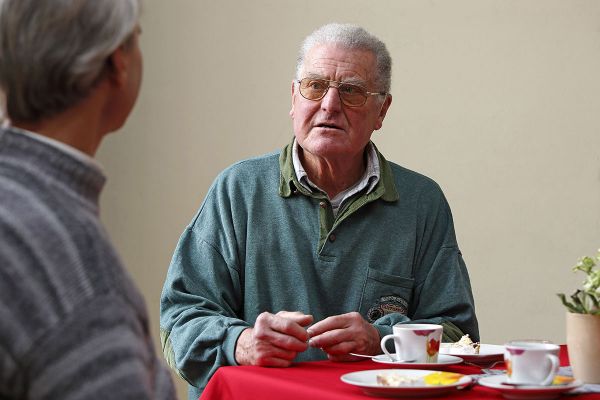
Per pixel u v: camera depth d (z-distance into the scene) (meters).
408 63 4.34
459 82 4.32
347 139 2.44
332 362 2.00
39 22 1.10
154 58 4.49
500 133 4.28
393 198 2.56
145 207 4.50
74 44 1.11
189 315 2.34
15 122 1.15
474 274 4.28
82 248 1.02
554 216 4.24
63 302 0.98
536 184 4.25
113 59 1.16
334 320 2.02
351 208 2.50
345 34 2.49
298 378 1.73
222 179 2.60
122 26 1.14
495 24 4.30
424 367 1.82
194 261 2.51
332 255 2.48
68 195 1.07
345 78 2.43
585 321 1.68
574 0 4.25
